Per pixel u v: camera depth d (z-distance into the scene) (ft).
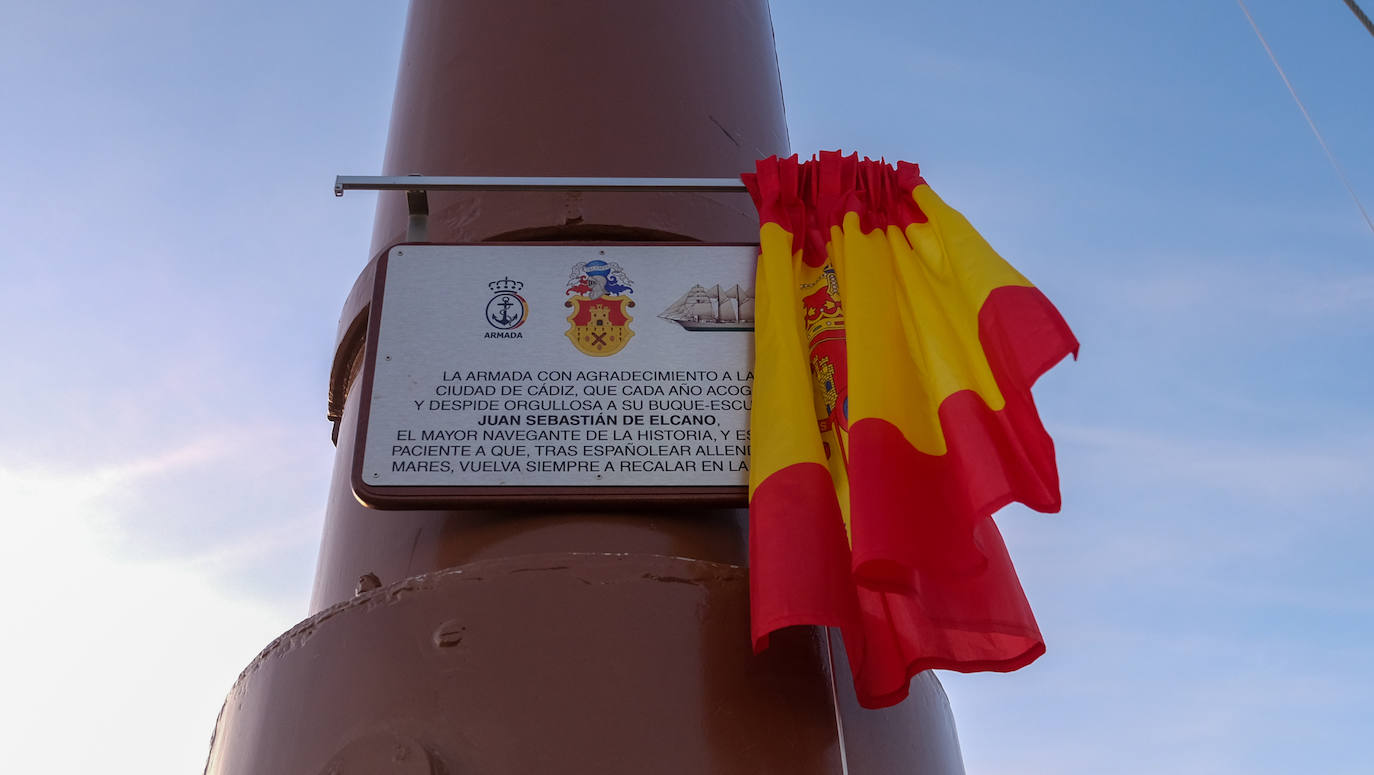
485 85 21.56
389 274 16.74
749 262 17.10
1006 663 13.69
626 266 16.92
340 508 17.67
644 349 16.11
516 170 19.97
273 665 13.99
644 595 13.92
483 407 15.56
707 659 13.60
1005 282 15.05
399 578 15.39
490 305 16.46
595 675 13.26
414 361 15.89
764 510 13.93
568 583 13.89
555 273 16.80
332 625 13.94
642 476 15.20
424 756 12.47
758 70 23.79
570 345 16.11
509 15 22.77
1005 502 13.30
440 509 15.17
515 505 15.10
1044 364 14.10
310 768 12.89
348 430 18.63
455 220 19.12
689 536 15.34
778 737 13.26
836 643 14.75
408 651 13.46
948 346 15.11
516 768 12.59
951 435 14.23
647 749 12.85
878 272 16.26
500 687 13.12
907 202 17.17
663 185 17.62
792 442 14.43
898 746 14.47
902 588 13.23
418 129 21.56
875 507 13.41
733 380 15.90
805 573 13.28
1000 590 13.78
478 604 13.73
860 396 14.64
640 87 21.31
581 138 20.34
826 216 17.34
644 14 22.74
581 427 15.48
